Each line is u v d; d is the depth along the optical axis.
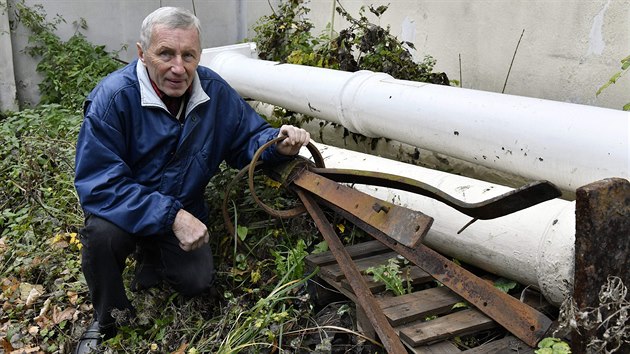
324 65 4.19
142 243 2.85
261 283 2.90
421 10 4.54
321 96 3.64
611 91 3.28
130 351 2.60
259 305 2.55
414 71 4.00
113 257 2.55
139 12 6.46
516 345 2.09
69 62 5.91
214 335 2.57
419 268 2.62
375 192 2.97
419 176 2.88
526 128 2.54
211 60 4.89
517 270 2.37
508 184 3.04
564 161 2.42
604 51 3.31
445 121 2.88
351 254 2.74
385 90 3.25
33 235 3.52
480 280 2.26
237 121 2.84
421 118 3.00
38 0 6.02
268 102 4.35
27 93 6.12
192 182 2.72
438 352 2.10
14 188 4.02
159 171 2.69
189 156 2.69
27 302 3.09
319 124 4.11
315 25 5.80
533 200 1.89
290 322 2.57
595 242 1.80
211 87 2.76
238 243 3.03
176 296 2.86
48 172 3.99
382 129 3.32
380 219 2.25
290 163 2.75
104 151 2.53
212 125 2.73
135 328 2.74
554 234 2.21
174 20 2.50
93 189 2.50
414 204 2.79
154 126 2.62
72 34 6.23
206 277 2.75
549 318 2.23
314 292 2.71
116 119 2.57
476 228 2.50
